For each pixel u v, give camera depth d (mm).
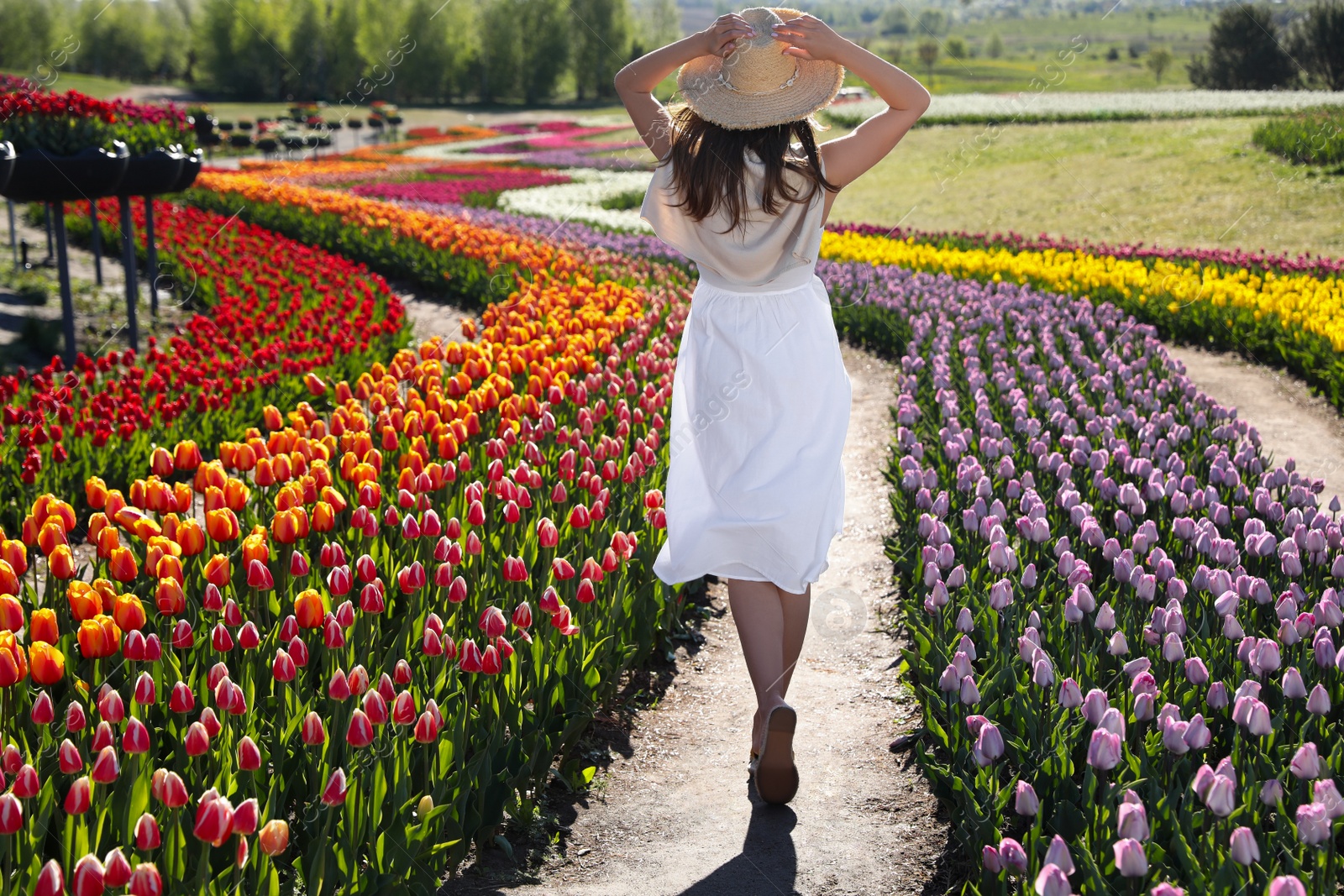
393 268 15898
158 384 6992
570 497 5059
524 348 6750
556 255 12914
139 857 2396
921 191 27438
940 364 7828
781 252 3027
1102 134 32875
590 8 75188
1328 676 3355
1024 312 10406
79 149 9906
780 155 2891
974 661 3652
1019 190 25984
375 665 3457
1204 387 9414
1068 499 4703
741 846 3203
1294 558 3910
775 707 3051
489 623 3283
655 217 3119
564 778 3564
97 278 13344
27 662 2980
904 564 5062
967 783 3031
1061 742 2965
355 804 2650
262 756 2926
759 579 3104
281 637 3148
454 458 4797
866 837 3250
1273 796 2604
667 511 3264
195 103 61938
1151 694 3002
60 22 55344
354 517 4031
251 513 4477
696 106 2902
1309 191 21328
